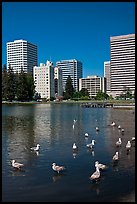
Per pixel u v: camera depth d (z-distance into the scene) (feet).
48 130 182.19
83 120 258.16
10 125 210.79
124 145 126.21
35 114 331.16
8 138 147.23
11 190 68.23
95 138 148.66
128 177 76.95
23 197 64.13
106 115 321.11
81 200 62.28
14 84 634.84
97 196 64.28
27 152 111.86
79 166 89.51
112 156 103.65
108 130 183.52
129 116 304.91
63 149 118.11
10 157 102.99
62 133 168.25
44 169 86.02
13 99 644.69
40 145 127.13
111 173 80.84
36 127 198.59
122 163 92.43
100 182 73.20
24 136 154.71
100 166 84.74
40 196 64.59
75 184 71.97
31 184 72.23
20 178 77.15
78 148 120.06
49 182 73.67
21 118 275.18
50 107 513.04
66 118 278.46
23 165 89.86
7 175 79.92
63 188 69.36
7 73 631.15
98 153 109.40
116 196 64.03
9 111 385.29
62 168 83.15
